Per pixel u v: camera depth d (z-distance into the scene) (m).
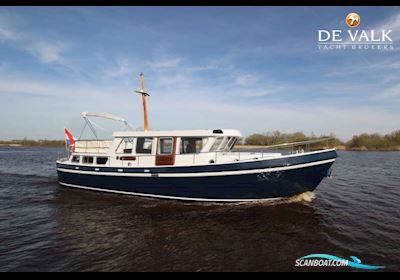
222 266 6.84
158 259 7.16
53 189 16.17
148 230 9.14
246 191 11.36
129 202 12.53
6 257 7.23
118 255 7.37
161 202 12.32
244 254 7.44
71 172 15.27
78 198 13.52
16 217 10.70
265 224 9.61
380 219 10.40
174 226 9.47
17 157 47.75
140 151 13.09
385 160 44.28
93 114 15.73
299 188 11.47
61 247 7.84
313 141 11.35
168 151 12.51
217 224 9.62
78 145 15.97
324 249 7.76
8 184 18.22
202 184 11.55
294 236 8.63
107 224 9.77
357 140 94.44
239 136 13.07
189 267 6.79
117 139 13.67
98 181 14.07
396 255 7.41
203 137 12.16
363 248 7.83
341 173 25.97
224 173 11.15
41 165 32.84
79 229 9.30
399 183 19.44
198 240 8.33
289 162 10.69
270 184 11.15
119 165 13.45
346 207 12.12
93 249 7.72
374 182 19.95
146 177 12.52
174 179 11.95
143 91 15.32
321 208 11.70
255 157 11.92
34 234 8.86
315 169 10.94
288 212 10.83
